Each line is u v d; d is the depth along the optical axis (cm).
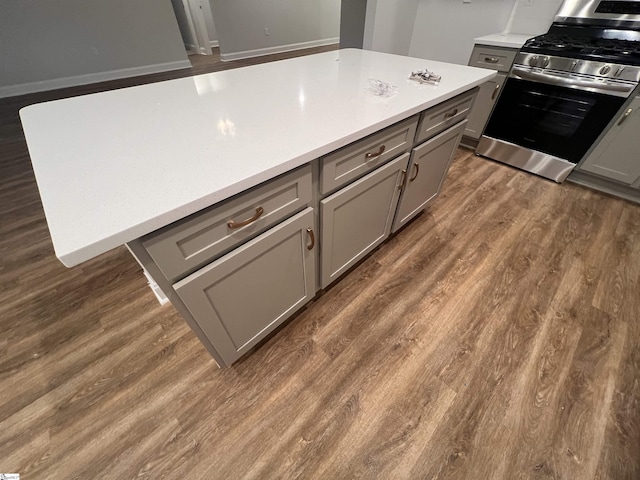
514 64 203
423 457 97
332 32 630
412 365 120
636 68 157
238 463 96
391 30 294
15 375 116
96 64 412
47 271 158
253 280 90
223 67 476
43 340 127
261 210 75
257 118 89
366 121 88
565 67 180
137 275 157
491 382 114
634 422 102
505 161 245
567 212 196
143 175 64
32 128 86
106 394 111
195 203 57
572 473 93
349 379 116
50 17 360
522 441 99
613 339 126
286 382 115
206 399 110
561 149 209
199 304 77
